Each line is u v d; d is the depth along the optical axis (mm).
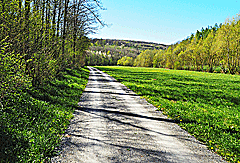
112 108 11242
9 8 8141
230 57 57469
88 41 34500
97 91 17594
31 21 9977
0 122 6023
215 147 6406
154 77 38250
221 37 57781
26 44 9648
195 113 10867
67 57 20031
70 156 5238
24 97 9070
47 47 12141
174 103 13531
